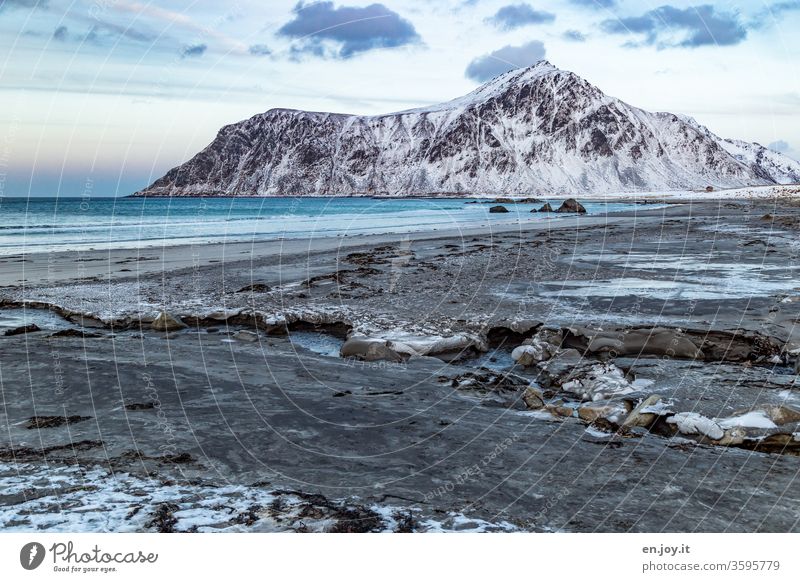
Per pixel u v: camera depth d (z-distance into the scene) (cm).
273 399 655
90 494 420
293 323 1064
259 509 400
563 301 1174
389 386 721
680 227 2870
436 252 2020
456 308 1131
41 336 973
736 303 1108
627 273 1502
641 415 595
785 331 905
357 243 2375
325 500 418
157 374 743
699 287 1286
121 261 1912
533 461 498
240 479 454
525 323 998
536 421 609
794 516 406
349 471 472
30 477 448
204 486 439
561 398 690
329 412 617
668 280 1384
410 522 387
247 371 771
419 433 562
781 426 556
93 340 948
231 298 1270
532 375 788
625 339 899
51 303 1226
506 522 391
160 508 399
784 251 1883
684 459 505
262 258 1939
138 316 1096
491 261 1762
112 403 629
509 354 894
